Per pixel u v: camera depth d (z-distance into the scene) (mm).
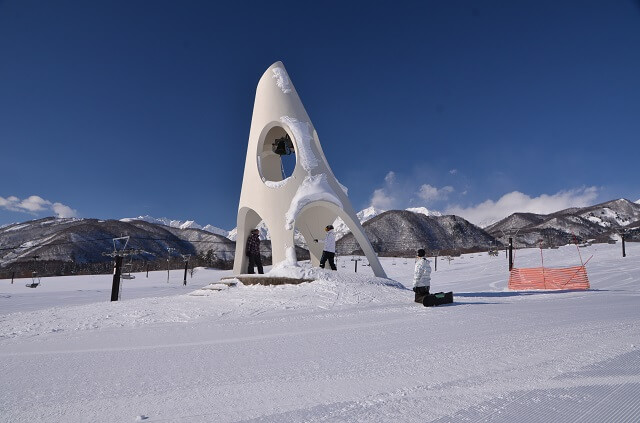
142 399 4324
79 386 4832
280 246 14844
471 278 33219
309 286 12953
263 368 5414
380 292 12648
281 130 18062
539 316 8914
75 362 5984
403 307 10734
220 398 4273
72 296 36156
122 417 3838
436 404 3900
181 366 5621
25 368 5695
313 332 7820
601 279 23125
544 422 3424
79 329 8672
